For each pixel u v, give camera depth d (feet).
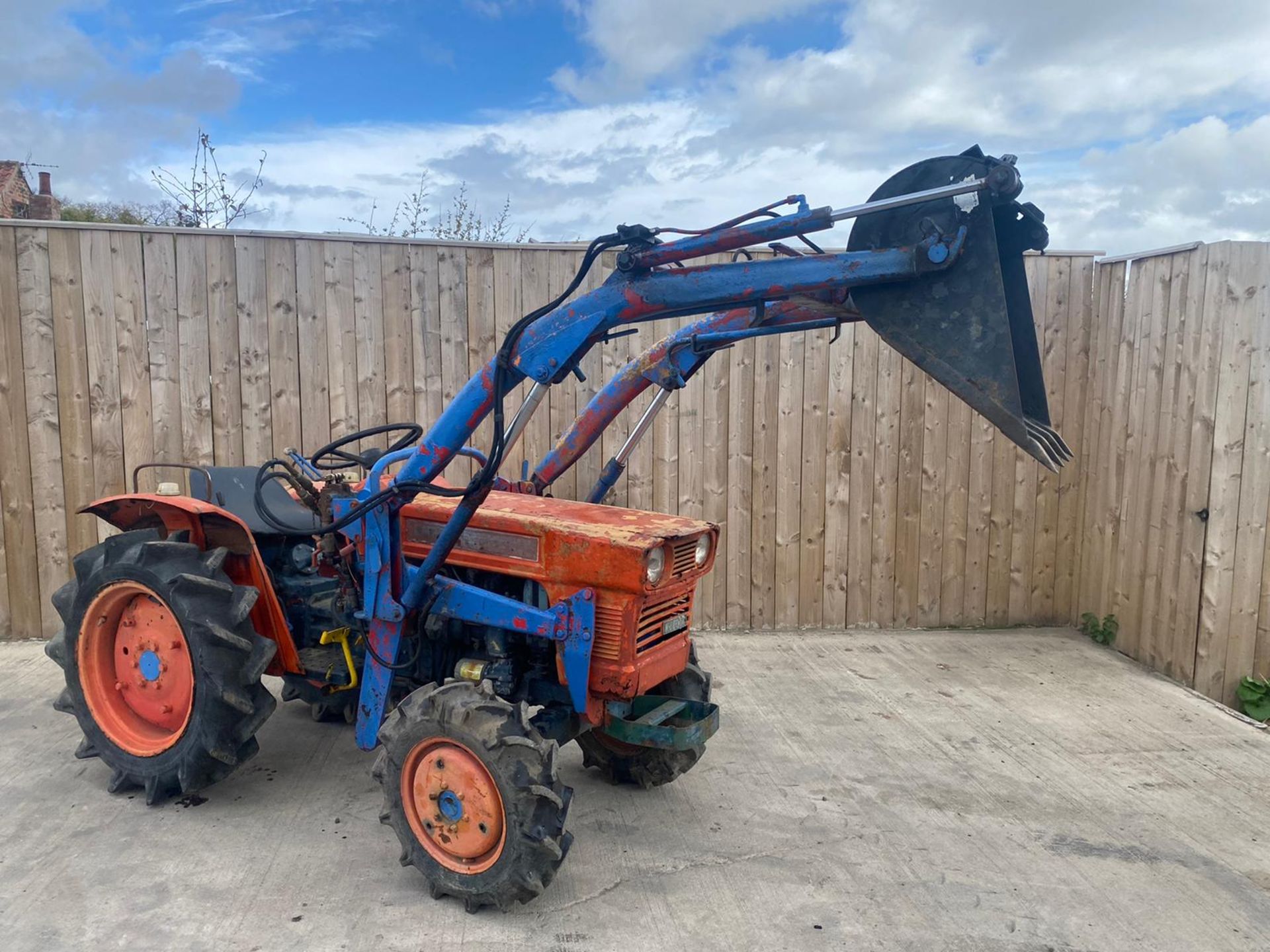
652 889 9.26
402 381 17.15
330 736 13.10
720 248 8.34
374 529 9.90
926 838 10.43
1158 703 15.01
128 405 16.34
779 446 18.17
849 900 9.11
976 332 7.46
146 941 8.13
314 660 11.57
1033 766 12.51
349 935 8.31
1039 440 8.21
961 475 18.78
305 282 16.61
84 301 16.01
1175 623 16.19
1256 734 13.74
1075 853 10.17
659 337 17.72
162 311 16.24
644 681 9.63
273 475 10.68
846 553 18.66
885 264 7.68
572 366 9.16
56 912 8.52
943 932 8.61
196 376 16.46
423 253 16.96
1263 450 15.23
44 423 16.19
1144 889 9.46
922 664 16.79
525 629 9.61
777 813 10.98
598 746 11.62
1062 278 18.54
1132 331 17.54
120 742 10.96
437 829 8.89
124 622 11.20
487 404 9.34
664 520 10.30
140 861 9.50
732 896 9.15
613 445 17.74
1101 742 13.38
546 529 9.61
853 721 14.01
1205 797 11.66
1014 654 17.57
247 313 16.48
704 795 11.45
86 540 16.58
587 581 9.41
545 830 8.40
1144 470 17.13
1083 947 8.45
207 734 10.17
